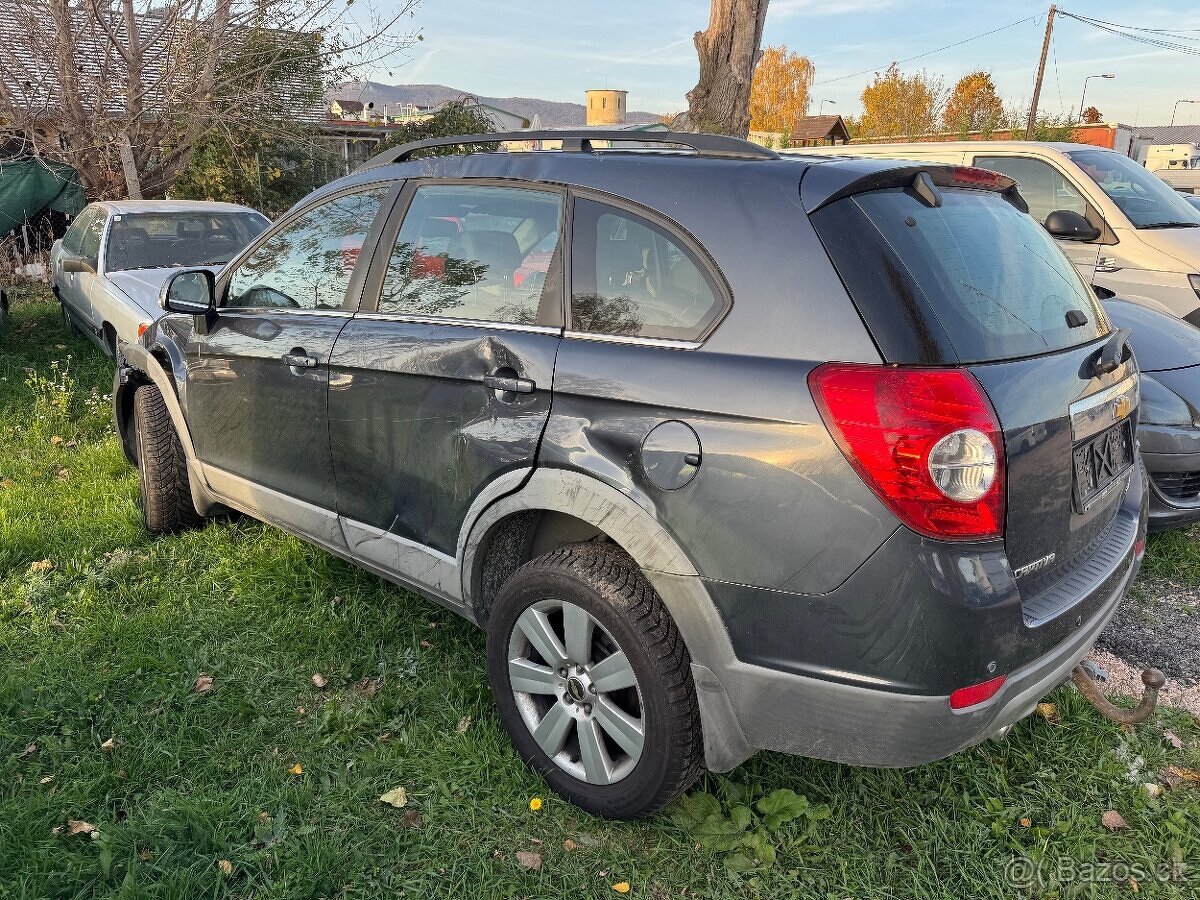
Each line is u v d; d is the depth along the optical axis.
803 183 2.17
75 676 3.13
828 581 1.99
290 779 2.66
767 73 63.09
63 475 5.20
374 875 2.32
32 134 11.15
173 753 2.74
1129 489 2.86
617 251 2.43
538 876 2.33
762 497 2.04
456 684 3.12
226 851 2.37
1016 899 2.28
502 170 2.78
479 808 2.56
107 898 2.20
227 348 3.58
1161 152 58.78
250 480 3.66
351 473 3.13
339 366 3.06
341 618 3.50
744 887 2.32
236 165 14.13
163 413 4.22
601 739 2.47
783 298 2.10
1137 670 3.34
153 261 7.65
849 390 1.95
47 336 8.95
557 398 2.42
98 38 10.94
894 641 1.94
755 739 2.21
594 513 2.31
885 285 2.01
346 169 16.33
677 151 2.64
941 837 2.46
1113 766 2.73
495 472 2.58
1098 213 6.32
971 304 2.12
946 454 1.89
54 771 2.68
